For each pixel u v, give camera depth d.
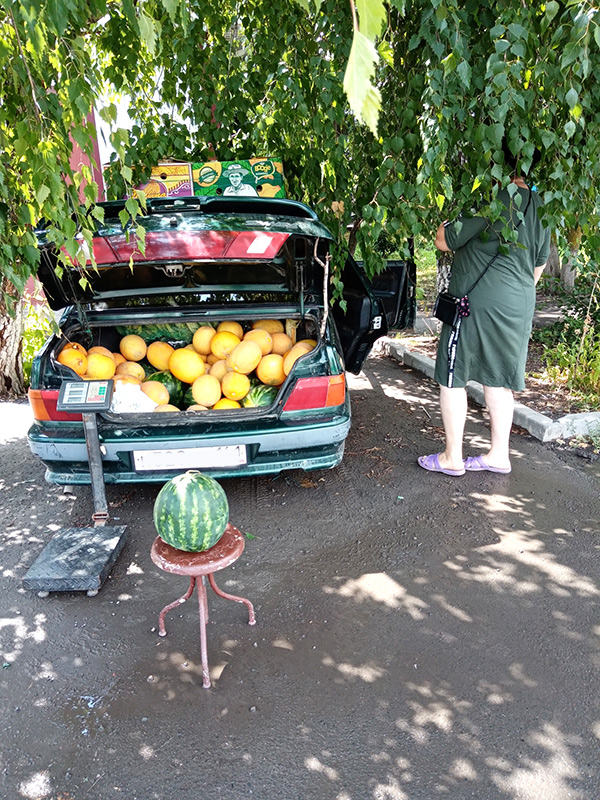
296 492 4.30
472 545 3.64
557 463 4.66
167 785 2.22
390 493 4.26
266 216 3.62
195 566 2.52
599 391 5.75
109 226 3.48
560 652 2.82
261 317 4.03
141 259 3.54
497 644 2.87
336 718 2.49
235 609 3.14
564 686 2.63
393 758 2.31
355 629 2.98
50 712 2.54
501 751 2.34
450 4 2.73
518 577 3.35
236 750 2.35
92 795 2.19
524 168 3.04
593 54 3.00
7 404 6.12
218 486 2.67
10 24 2.28
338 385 3.73
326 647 2.87
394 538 3.73
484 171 3.13
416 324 8.47
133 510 4.09
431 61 2.97
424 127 3.08
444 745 2.36
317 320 4.04
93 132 2.46
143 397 3.84
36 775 2.26
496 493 4.23
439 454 4.57
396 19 3.44
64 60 2.31
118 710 2.54
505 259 3.86
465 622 3.02
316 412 3.73
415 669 2.73
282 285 4.29
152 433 3.62
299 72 3.90
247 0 4.54
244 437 3.62
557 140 3.13
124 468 3.71
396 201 3.43
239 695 2.60
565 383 6.06
